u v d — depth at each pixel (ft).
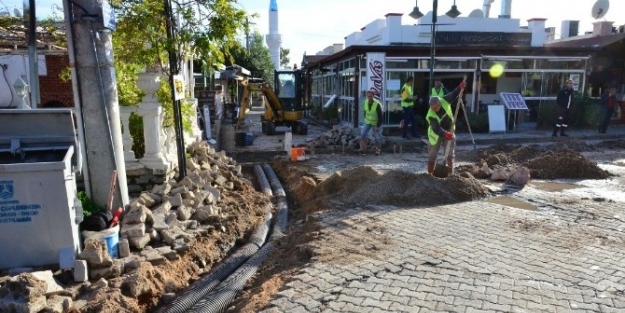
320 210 23.18
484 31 72.59
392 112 55.88
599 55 64.28
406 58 54.80
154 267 15.33
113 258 15.35
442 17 71.97
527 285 14.11
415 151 44.55
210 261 17.78
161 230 17.62
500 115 56.29
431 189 24.57
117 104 18.53
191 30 22.30
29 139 15.48
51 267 14.08
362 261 15.97
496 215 21.83
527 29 76.33
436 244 17.69
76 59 17.37
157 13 21.90
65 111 15.44
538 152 39.65
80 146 17.80
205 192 22.54
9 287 12.05
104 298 12.96
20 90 21.72
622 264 15.76
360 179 25.90
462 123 56.44
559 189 27.73
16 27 29.04
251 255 18.19
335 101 70.79
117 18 21.61
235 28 22.71
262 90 62.44
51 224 13.87
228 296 14.48
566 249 17.21
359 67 57.26
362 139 43.11
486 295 13.44
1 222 13.62
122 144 20.52
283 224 22.24
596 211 22.56
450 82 59.98
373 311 12.53
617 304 12.93
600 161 38.91
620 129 59.77
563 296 13.39
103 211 17.15
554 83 61.05
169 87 25.07
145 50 22.33
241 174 31.55
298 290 13.78
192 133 31.14
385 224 20.25
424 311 12.51
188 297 14.29
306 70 88.33
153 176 22.27
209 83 70.90
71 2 16.92
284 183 32.76
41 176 13.58
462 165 34.55
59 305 12.27
